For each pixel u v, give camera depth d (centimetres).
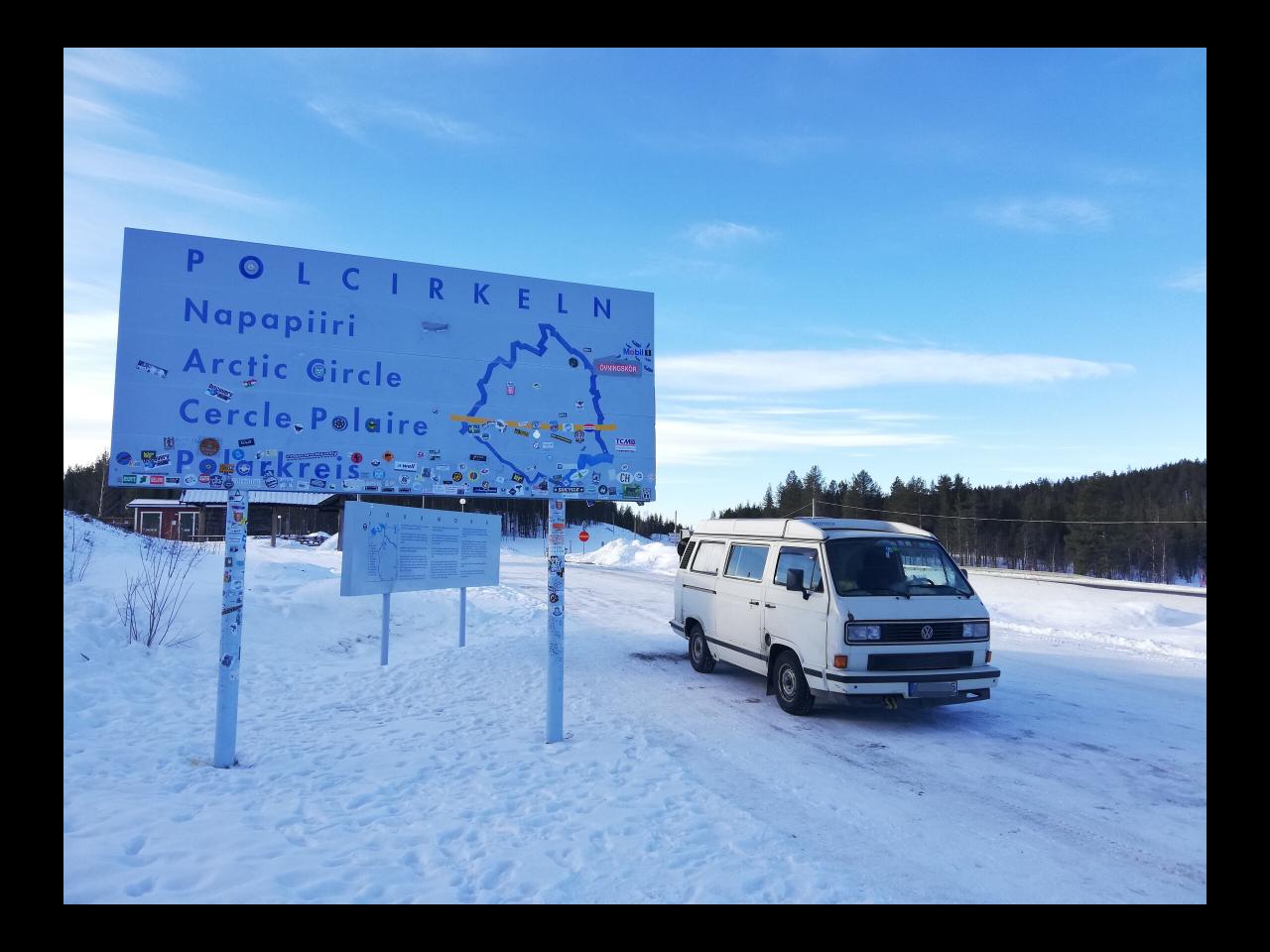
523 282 754
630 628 1600
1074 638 1489
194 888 389
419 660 1159
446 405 719
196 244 653
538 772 621
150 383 633
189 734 718
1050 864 462
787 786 602
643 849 466
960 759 686
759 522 1011
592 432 765
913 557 859
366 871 420
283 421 666
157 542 1938
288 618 1294
